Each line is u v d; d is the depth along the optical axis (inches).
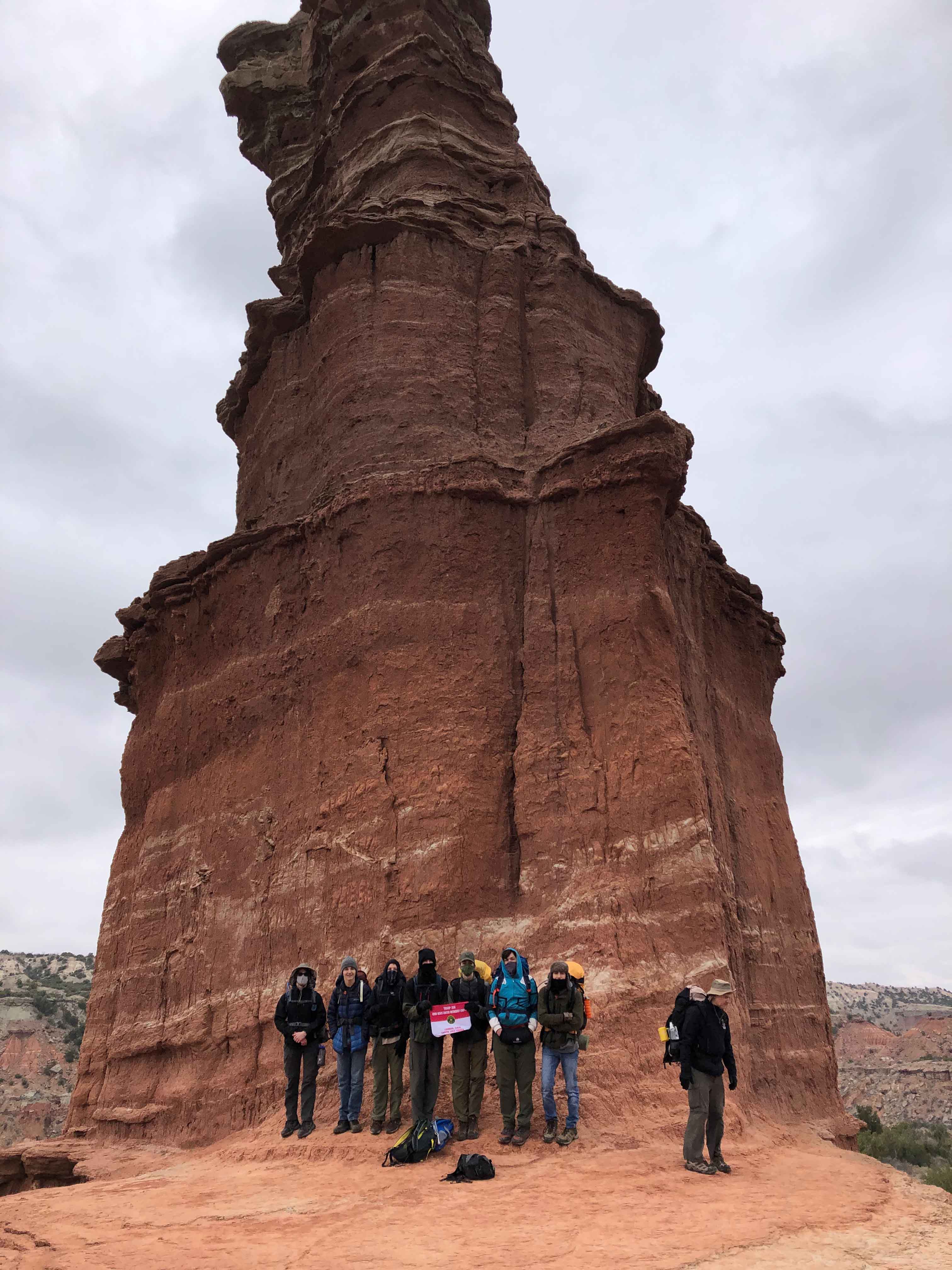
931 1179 986.1
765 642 894.4
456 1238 295.4
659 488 655.1
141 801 842.8
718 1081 399.9
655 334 930.7
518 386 791.1
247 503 898.1
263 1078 594.2
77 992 5457.7
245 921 661.9
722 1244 279.9
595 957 537.6
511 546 685.9
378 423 750.5
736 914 684.1
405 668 639.1
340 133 1002.7
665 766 581.6
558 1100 473.1
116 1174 569.9
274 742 707.4
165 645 870.4
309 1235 312.2
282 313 904.9
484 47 1066.7
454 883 577.6
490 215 869.2
